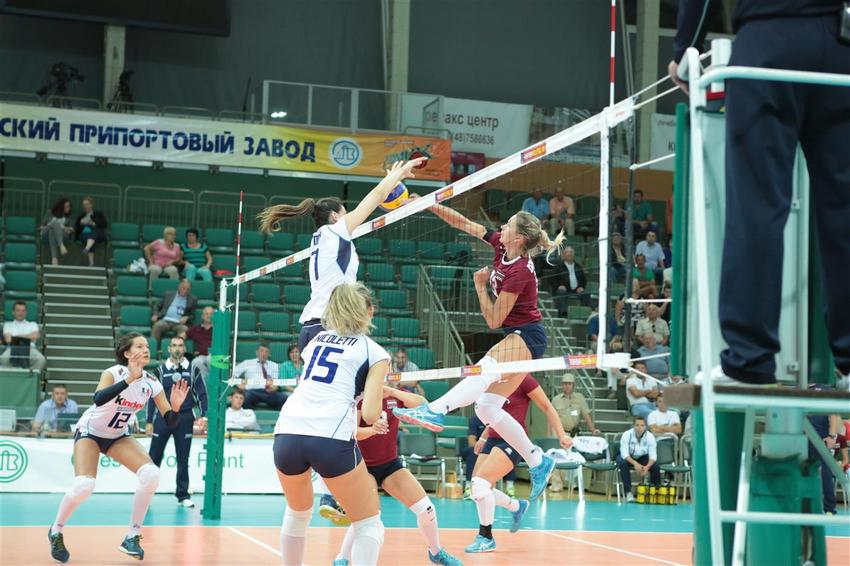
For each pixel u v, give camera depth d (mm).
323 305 5418
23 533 8109
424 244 11250
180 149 17531
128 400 6688
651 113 21031
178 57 19984
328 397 4289
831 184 2746
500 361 6098
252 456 13000
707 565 2891
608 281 4820
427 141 18578
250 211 19359
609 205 4828
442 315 10703
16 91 18969
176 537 8047
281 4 20703
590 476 15352
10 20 19031
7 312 15633
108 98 18891
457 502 12750
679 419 14508
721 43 2896
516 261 6121
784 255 2988
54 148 16984
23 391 13633
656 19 21484
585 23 22297
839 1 2648
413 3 21359
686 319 2973
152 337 15586
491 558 7074
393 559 6879
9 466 12305
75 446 6691
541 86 21984
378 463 5859
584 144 14867
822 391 2545
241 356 14008
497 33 21828
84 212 17719
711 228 2889
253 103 19656
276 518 9867
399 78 20312
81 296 16656
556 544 8203
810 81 2480
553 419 7391
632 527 10156
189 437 11062
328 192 19719
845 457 13094
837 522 2357
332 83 20891
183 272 17203
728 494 2938
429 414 5816
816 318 3074
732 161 2686
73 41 19344
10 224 17406
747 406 2691
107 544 7508
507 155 20422
